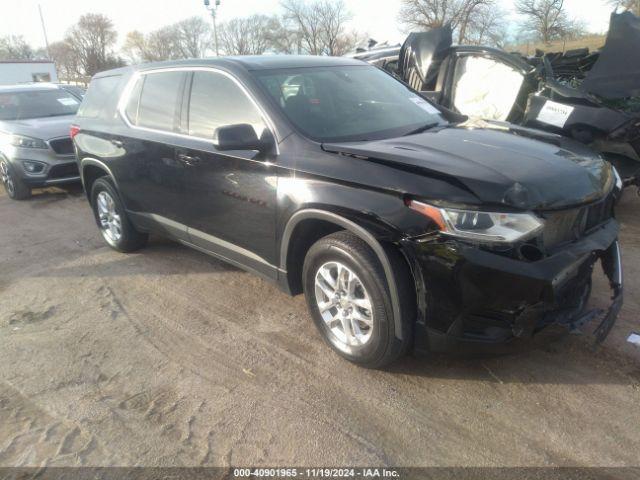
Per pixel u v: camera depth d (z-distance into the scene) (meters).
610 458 2.50
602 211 3.07
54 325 4.08
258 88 3.66
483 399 2.95
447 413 2.86
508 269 2.58
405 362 3.29
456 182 2.69
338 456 2.61
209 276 4.80
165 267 5.07
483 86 6.70
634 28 5.83
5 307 4.43
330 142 3.33
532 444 2.61
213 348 3.62
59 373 3.43
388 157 2.92
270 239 3.55
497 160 2.92
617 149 5.60
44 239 6.21
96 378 3.36
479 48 6.72
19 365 3.54
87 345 3.76
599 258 3.10
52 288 4.77
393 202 2.81
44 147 7.88
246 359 3.47
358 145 3.21
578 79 7.23
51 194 8.54
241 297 4.36
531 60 6.76
